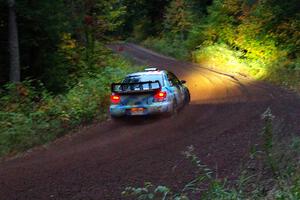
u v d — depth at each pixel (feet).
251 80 84.58
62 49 72.95
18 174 29.40
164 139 36.81
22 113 48.34
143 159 30.81
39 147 38.88
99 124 47.24
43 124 44.16
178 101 49.65
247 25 109.40
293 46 92.12
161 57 160.76
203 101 58.75
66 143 39.32
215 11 137.28
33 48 64.44
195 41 149.18
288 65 84.79
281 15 99.19
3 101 51.47
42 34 63.77
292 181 21.13
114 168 29.04
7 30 62.49
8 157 36.22
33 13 59.00
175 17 175.52
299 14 94.84
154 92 45.11
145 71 49.44
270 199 20.18
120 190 24.52
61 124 46.09
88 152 34.35
